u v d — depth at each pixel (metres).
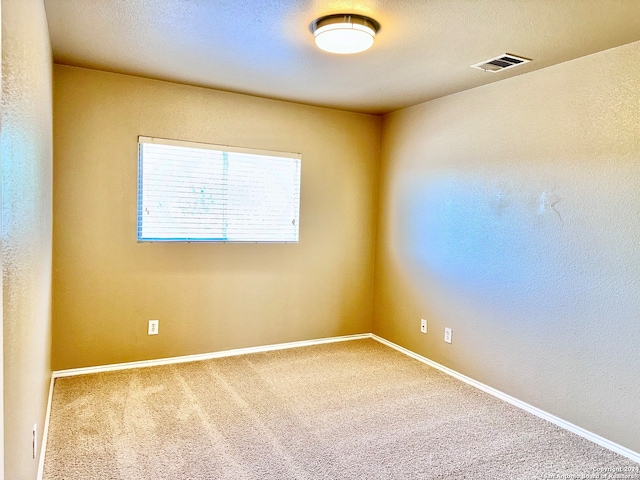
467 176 3.37
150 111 3.35
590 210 2.54
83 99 3.13
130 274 3.38
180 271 3.56
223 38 2.48
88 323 3.26
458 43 2.45
